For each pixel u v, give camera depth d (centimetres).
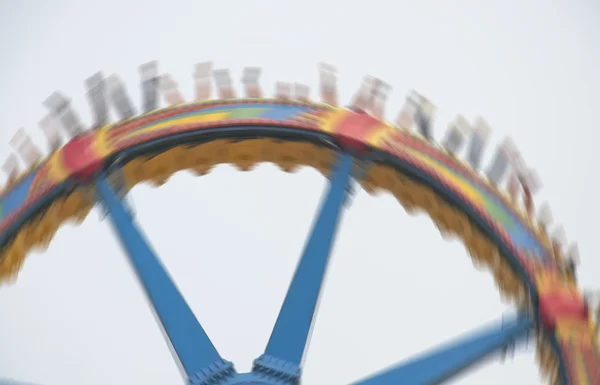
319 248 7344
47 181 7706
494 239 7512
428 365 6775
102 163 7775
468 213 7650
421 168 7812
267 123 8050
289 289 7112
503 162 7831
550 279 7244
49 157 7844
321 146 8038
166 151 8031
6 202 7656
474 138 7969
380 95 8231
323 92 8250
